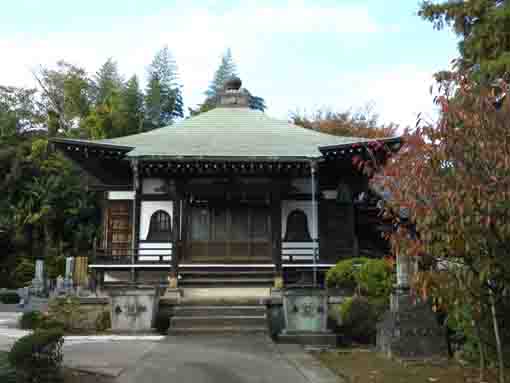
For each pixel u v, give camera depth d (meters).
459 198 5.87
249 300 13.48
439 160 6.29
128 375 7.44
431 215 6.23
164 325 13.09
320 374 7.82
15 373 6.27
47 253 37.41
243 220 17.55
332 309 13.25
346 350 10.64
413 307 9.74
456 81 6.75
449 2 13.91
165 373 7.61
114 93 48.16
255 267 16.78
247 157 15.70
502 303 7.65
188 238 17.33
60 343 7.17
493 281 6.79
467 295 6.67
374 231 19.44
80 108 52.44
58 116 49.78
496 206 5.97
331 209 17.81
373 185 7.59
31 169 41.31
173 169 16.34
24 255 37.50
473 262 6.54
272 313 13.41
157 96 50.28
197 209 17.58
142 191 17.92
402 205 6.80
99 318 13.00
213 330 12.10
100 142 17.31
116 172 18.45
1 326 13.74
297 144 17.88
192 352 9.38
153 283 16.50
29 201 39.06
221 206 17.59
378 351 10.45
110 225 18.05
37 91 51.69
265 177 16.80
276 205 16.55
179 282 16.33
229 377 7.47
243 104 22.78
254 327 12.34
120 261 16.73
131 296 12.12
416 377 7.98
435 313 9.76
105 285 16.38
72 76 53.09
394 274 12.64
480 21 13.62
